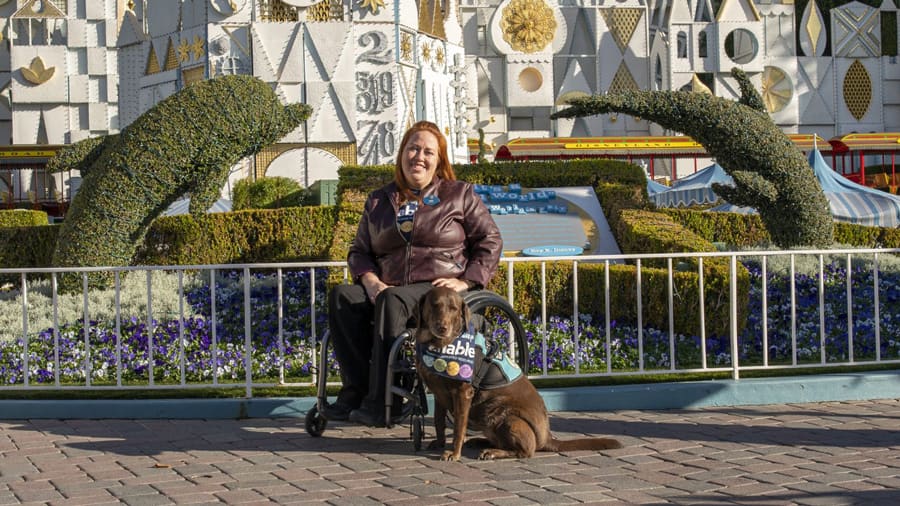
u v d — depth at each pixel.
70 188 46.19
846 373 8.73
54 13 51.50
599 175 14.83
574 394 8.12
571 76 51.06
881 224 22.84
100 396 8.52
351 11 29.39
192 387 8.13
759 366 8.61
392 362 6.49
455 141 36.00
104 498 5.49
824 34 56.38
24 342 8.23
